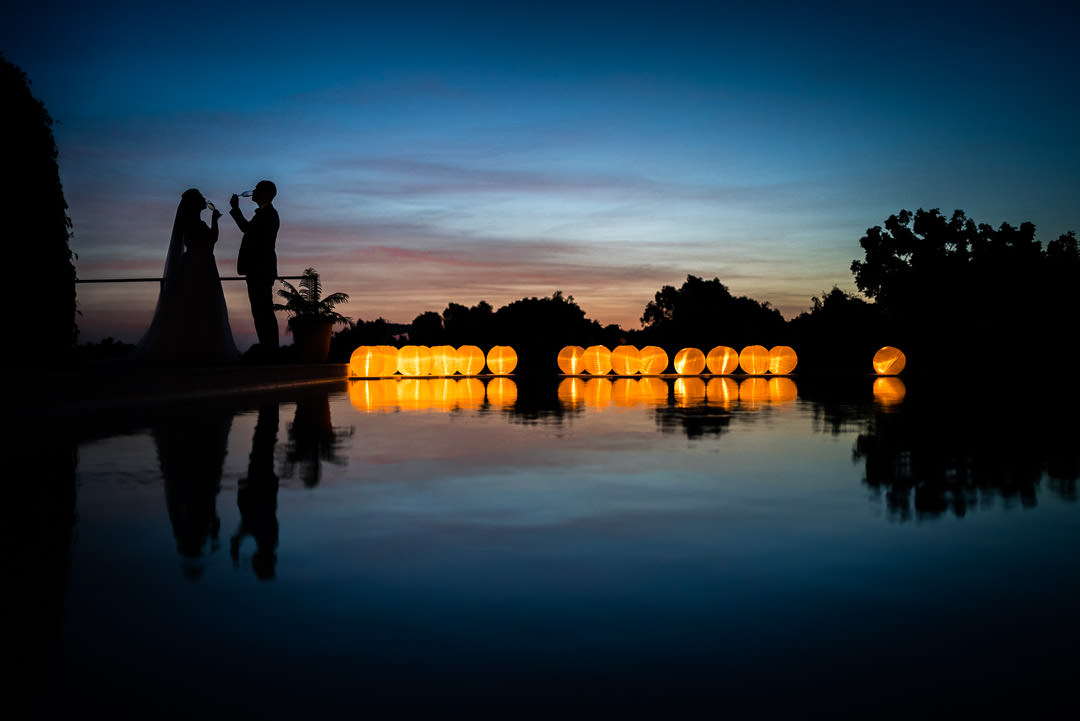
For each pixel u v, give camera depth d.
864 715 1.72
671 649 2.09
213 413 9.62
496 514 3.86
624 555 3.07
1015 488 4.62
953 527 3.59
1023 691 1.84
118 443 6.53
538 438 7.31
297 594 2.55
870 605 2.46
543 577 2.76
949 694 1.83
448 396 14.17
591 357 26.34
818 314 39.84
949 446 6.72
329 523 3.63
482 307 51.88
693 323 44.66
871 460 5.84
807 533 3.46
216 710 1.73
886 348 26.62
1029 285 29.38
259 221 15.22
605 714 1.72
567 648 2.09
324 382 18.80
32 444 6.42
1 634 2.18
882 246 33.53
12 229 8.58
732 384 19.97
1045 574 2.80
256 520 3.69
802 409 11.09
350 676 1.91
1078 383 20.30
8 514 3.79
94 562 2.94
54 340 9.25
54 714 1.71
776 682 1.88
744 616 2.35
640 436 7.52
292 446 6.53
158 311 13.36
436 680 1.89
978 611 2.40
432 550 3.14
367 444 6.73
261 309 15.50
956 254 32.12
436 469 5.34
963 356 30.03
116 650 2.07
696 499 4.28
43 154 8.91
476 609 2.41
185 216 13.26
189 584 2.65
